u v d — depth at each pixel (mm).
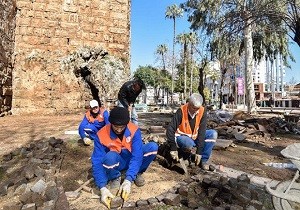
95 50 14695
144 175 4199
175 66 56094
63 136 7191
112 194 3365
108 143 3396
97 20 14812
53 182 3832
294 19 10797
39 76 13883
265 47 26922
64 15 14383
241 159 5574
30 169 4102
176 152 4367
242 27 13219
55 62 14172
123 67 15047
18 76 13641
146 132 8055
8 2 12766
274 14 11438
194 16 24250
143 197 3533
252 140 8000
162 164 4715
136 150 3416
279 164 5246
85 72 14695
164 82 59688
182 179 4148
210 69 50219
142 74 59406
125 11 15328
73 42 14461
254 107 20812
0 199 3617
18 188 3814
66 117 12922
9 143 6461
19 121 10969
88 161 4887
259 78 67250
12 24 13375
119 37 15172
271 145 7328
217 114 12945
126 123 3248
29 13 13945
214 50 25562
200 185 3801
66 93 14242
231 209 3109
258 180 4230
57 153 5105
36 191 3527
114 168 3488
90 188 3746
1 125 9664
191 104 4254
